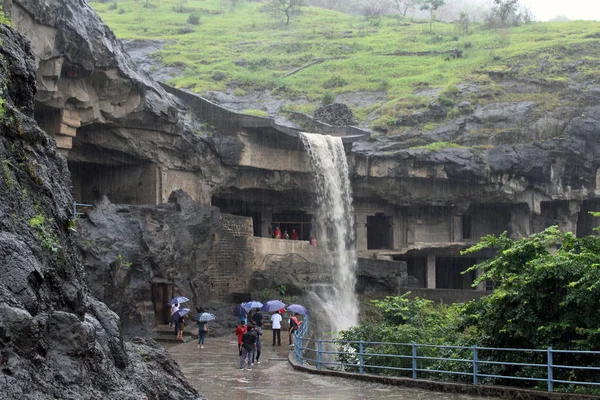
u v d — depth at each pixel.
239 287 45.91
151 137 41.91
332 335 39.16
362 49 84.06
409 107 64.50
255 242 48.06
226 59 78.69
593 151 59.62
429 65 76.06
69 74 34.56
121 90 38.16
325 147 51.66
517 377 18.14
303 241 51.81
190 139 44.41
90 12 35.94
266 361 26.77
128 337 33.69
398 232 60.78
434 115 63.66
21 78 10.92
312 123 58.69
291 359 25.97
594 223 64.06
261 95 69.75
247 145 48.47
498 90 66.31
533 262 19.64
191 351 29.72
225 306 41.16
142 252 36.47
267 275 46.31
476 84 68.00
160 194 42.97
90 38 35.06
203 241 41.78
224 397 17.94
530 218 60.69
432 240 60.97
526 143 59.72
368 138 60.59
